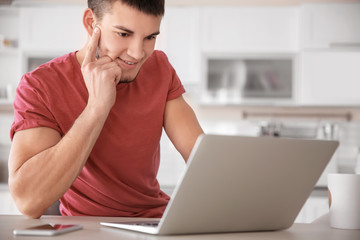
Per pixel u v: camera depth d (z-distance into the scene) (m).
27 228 0.81
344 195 0.94
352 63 4.34
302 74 4.34
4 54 4.48
